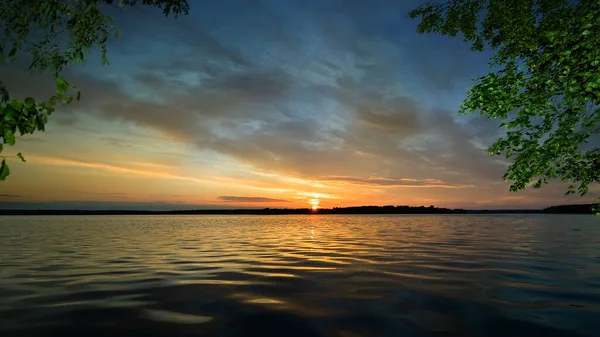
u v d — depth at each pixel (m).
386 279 14.58
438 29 10.41
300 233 47.47
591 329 8.86
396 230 54.84
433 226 70.94
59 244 30.27
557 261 19.55
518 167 6.78
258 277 15.02
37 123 2.91
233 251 25.00
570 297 11.74
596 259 20.38
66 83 3.03
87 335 8.34
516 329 8.87
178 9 5.60
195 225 82.62
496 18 8.78
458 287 13.14
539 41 7.58
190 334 8.46
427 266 17.86
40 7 3.57
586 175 6.72
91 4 3.79
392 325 9.10
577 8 7.00
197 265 18.27
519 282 13.98
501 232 47.62
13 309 10.27
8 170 2.76
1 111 2.76
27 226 72.88
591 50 6.15
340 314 9.99
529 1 7.95
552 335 8.52
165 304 10.87
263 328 8.89
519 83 6.70
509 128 6.72
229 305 10.79
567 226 66.88
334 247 27.77
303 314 9.95
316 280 14.38
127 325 9.03
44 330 8.63
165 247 27.84
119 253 23.64
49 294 12.02
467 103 7.15
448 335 8.47
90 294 12.02
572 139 6.41
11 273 15.88
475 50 10.13
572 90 6.08
